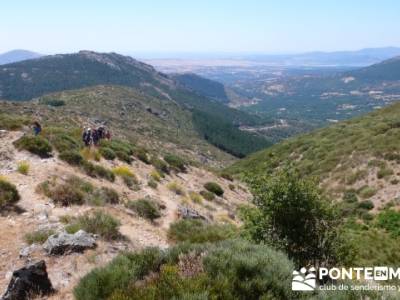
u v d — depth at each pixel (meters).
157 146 107.50
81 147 28.53
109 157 28.20
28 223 13.02
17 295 8.32
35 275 8.66
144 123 170.75
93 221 13.09
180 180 32.66
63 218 13.75
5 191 14.55
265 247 9.42
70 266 10.14
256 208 12.20
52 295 8.66
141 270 8.37
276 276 7.94
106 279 7.77
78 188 17.33
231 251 8.59
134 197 20.44
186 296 6.75
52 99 182.00
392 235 24.34
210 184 33.38
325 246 11.59
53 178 18.03
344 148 45.88
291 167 12.17
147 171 29.23
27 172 18.28
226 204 30.52
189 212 20.75
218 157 150.12
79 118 72.75
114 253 11.44
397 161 36.91
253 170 12.82
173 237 15.52
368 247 20.19
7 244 11.23
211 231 16.14
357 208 31.31
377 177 35.62
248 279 7.74
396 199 30.89
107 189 18.42
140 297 6.94
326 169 42.59
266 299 7.31
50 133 29.92
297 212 11.52
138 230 14.95
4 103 66.94
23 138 22.62
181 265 8.12
